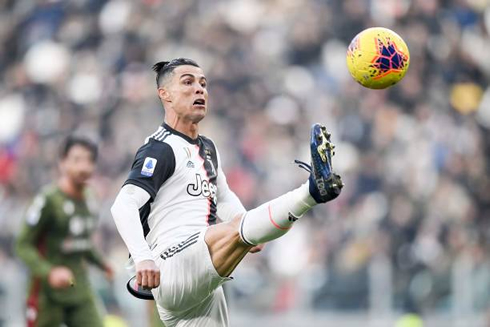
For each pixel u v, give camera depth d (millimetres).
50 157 67062
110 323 47844
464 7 68062
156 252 23688
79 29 75500
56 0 78438
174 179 23734
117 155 64750
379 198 57250
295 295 52688
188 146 24047
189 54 69188
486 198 57562
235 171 61469
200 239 23109
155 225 23797
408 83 62094
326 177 21625
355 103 62188
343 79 65375
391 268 52094
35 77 74375
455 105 62875
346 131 61031
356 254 55156
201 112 24000
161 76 24359
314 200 21906
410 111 61531
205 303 24172
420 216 55188
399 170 57969
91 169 32969
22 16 79062
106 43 73562
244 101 65688
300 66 67312
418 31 64188
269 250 56656
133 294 24719
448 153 59031
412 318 49406
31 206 32594
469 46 66938
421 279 52188
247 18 70562
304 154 62188
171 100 24109
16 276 52188
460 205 56219
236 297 53062
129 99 68500
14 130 71375
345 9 67250
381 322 51688
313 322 52344
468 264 51500
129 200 23000
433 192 56531
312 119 63375
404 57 23281
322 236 56719
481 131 61719
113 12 74938
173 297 23469
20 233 32500
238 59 67938
